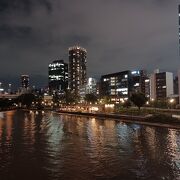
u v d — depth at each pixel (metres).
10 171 36.38
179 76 189.62
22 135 72.81
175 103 183.75
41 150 50.56
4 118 143.25
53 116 160.75
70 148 52.41
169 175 34.28
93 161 41.56
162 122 91.00
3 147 53.97
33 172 35.84
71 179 32.94
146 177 33.56
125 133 73.75
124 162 40.78
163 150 49.75
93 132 77.56
